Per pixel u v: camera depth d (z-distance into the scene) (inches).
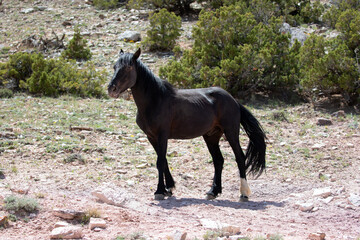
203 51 824.9
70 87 791.1
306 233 289.9
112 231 263.6
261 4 1061.8
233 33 823.7
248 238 258.7
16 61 845.2
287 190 409.7
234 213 328.8
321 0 1362.0
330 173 458.0
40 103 707.4
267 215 335.0
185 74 789.9
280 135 602.5
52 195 318.7
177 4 1327.5
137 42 1109.7
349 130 616.4
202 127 372.2
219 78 759.7
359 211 347.3
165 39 1028.5
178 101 360.8
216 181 386.0
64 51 1025.5
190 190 404.2
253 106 747.4
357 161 492.7
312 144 557.9
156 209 319.9
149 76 349.4
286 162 494.9
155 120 349.4
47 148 460.8
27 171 385.4
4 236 244.5
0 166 390.6
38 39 1135.0
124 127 596.4
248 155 400.2
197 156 503.2
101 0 1408.7
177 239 243.8
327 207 357.4
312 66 780.0
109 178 392.2
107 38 1144.2
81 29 1221.1
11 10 1429.6
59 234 245.6
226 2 1169.4
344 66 727.1
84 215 280.1
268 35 837.8
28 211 278.1
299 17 1175.0
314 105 754.2
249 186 423.2
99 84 824.3
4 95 757.3
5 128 522.6
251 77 789.2
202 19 839.1
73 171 399.9
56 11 1406.3
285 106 753.0
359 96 731.4
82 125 580.7
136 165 444.1
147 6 1322.6
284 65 812.0
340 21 797.9
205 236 257.3
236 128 393.7
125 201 325.1
